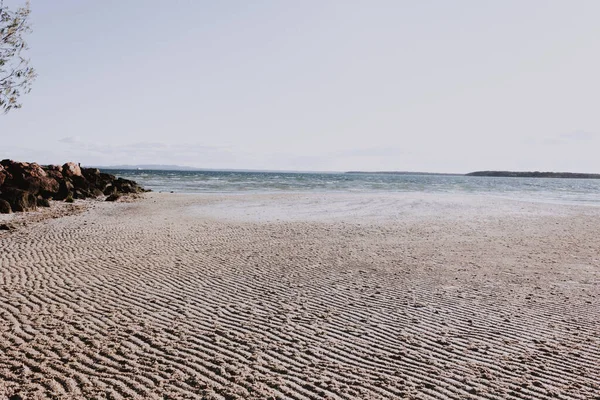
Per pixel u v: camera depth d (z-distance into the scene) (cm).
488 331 684
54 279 912
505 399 478
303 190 4834
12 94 1120
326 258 1219
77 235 1464
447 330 685
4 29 1097
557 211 2711
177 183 6128
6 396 450
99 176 3888
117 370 520
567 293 904
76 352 565
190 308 763
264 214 2281
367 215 2308
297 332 664
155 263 1101
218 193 3997
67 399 450
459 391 493
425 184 7506
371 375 528
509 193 5000
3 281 879
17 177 2784
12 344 580
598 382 520
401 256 1271
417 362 568
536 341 645
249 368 538
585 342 643
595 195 4956
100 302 775
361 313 759
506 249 1415
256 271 1050
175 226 1762
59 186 3014
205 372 523
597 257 1299
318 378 517
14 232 1491
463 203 3134
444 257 1270
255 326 685
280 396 471
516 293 900
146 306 766
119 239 1416
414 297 861
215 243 1411
